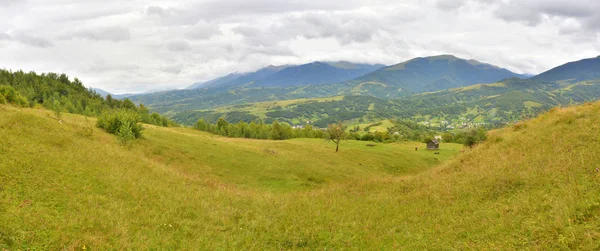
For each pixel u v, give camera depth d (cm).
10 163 1736
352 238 1484
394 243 1357
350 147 8431
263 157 4928
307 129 15650
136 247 1279
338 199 2261
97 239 1268
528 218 1198
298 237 1536
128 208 1653
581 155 1577
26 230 1199
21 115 2828
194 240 1433
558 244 941
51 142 2467
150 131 4919
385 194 2256
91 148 2719
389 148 8525
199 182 2731
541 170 1652
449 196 1828
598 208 1039
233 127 15225
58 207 1465
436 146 9356
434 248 1224
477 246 1122
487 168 2094
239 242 1460
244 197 2336
